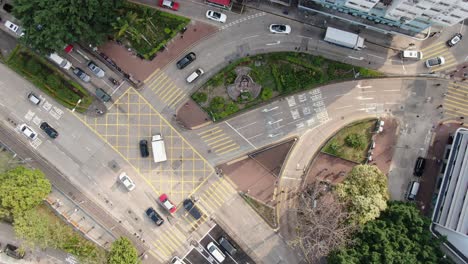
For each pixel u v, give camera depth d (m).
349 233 89.62
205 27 100.38
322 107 99.81
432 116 99.69
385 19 93.06
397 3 84.50
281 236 99.25
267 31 100.06
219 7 100.12
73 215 99.00
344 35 97.25
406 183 99.38
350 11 94.44
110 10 94.25
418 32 96.38
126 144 100.25
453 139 95.62
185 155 100.06
